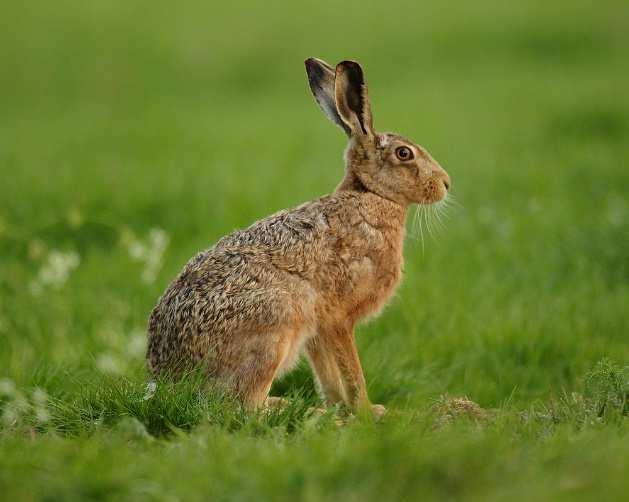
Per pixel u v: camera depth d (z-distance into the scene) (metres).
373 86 42.59
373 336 15.67
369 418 10.67
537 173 27.03
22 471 8.38
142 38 51.94
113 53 49.66
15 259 19.67
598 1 54.97
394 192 12.86
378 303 12.68
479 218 22.36
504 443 9.09
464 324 15.95
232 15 56.03
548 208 23.33
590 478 8.05
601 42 48.34
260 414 10.74
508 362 14.77
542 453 8.90
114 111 40.44
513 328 15.52
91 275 18.56
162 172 26.89
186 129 35.47
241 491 7.93
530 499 7.67
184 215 22.48
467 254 19.89
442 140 31.67
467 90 40.56
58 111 40.84
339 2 58.81
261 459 8.50
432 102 38.44
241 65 47.72
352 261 12.22
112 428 10.52
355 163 12.98
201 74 46.97
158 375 11.62
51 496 8.02
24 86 44.97
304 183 25.08
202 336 11.26
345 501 7.79
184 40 51.47
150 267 16.61
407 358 14.70
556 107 35.84
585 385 11.83
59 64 47.94
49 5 57.69
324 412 10.98
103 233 21.48
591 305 16.73
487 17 53.31
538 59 46.25
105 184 24.88
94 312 16.56
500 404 12.85
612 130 33.22
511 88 40.25
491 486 8.02
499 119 34.88
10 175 26.42
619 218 21.08
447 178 13.20
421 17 54.25
